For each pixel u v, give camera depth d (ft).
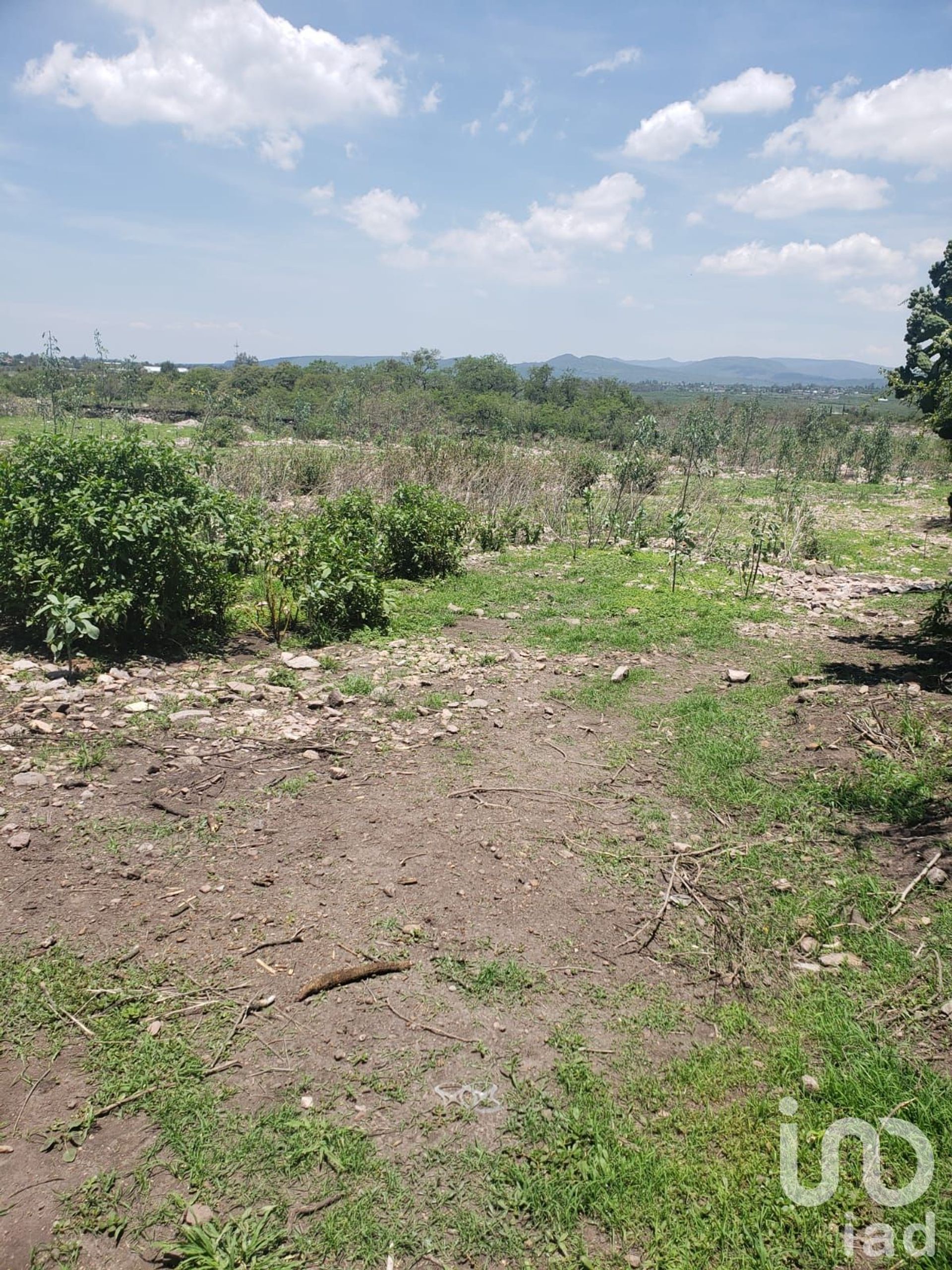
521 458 61.93
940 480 101.40
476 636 27.32
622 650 26.12
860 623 29.91
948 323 52.60
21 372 148.87
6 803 13.74
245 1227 7.33
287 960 10.83
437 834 14.16
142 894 11.87
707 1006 10.46
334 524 33.22
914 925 11.84
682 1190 7.90
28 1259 6.97
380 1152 8.18
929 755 16.87
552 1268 7.17
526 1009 10.28
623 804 15.69
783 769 16.98
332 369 198.70
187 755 16.21
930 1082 9.03
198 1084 8.86
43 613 20.31
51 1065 8.96
